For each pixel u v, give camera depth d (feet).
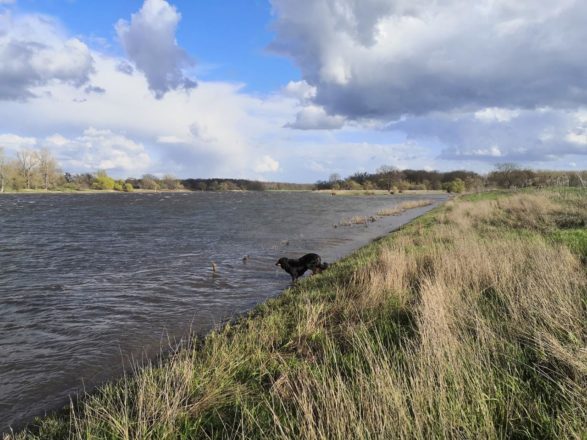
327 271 43.16
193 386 17.06
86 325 30.42
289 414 14.32
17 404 19.52
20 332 29.09
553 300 19.97
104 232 88.79
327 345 20.74
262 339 22.70
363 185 489.67
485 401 12.64
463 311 21.04
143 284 42.93
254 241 75.05
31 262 55.16
